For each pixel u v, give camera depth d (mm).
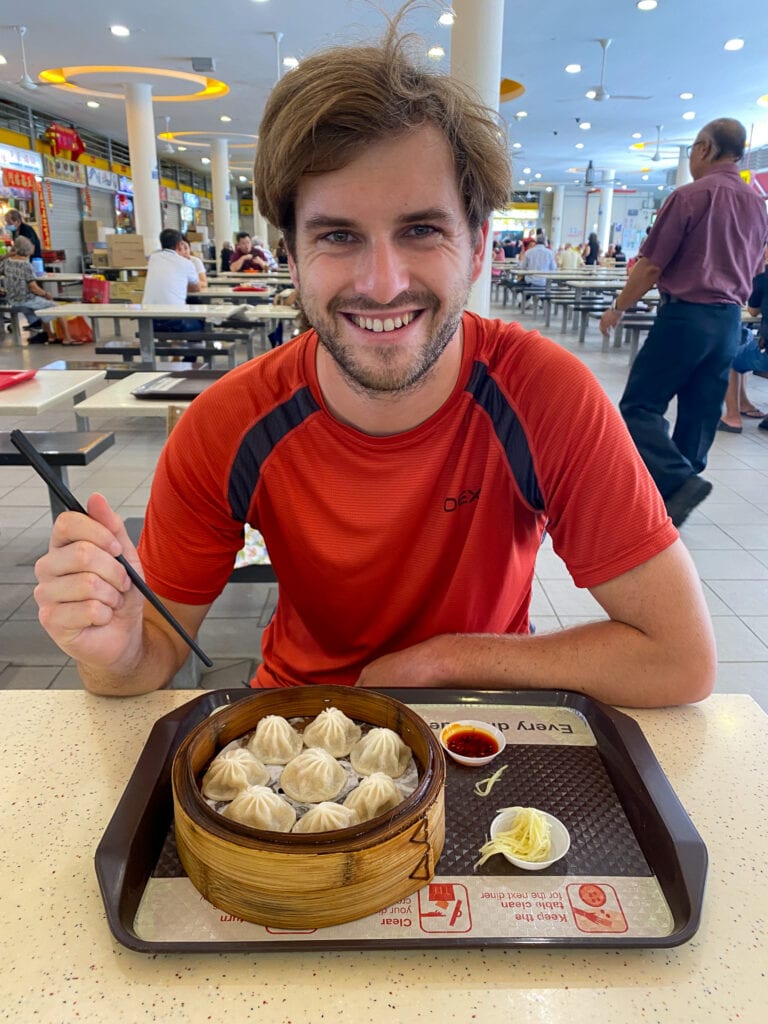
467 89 835
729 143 3469
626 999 560
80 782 782
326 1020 541
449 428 993
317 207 804
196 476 1033
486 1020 542
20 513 3709
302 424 1000
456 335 990
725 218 3439
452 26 5199
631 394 3760
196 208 27609
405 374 877
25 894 646
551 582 3088
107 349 6258
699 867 646
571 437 974
